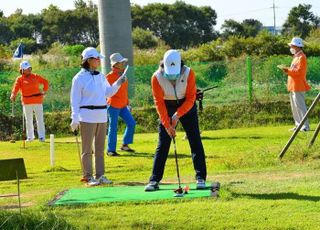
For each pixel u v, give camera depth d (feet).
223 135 64.28
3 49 138.62
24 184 41.96
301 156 44.70
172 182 37.78
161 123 34.73
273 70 78.89
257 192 33.65
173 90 33.71
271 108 75.72
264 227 27.37
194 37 240.94
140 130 72.90
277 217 28.58
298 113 60.54
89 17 236.22
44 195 35.65
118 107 53.52
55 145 62.34
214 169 44.60
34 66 105.81
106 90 39.32
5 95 76.74
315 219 28.17
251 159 45.98
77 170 47.80
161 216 29.43
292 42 60.54
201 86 80.12
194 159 34.68
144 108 75.72
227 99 78.18
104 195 34.47
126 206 31.71
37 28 239.09
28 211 30.91
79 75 38.60
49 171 47.57
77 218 29.71
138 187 36.42
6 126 73.15
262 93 77.97
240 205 30.63
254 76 79.20
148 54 111.96
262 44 116.98
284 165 43.47
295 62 60.23
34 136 70.79
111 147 53.57
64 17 236.22
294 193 32.99
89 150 39.17
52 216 29.48
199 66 81.25
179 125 70.54
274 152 47.09
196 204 31.17
